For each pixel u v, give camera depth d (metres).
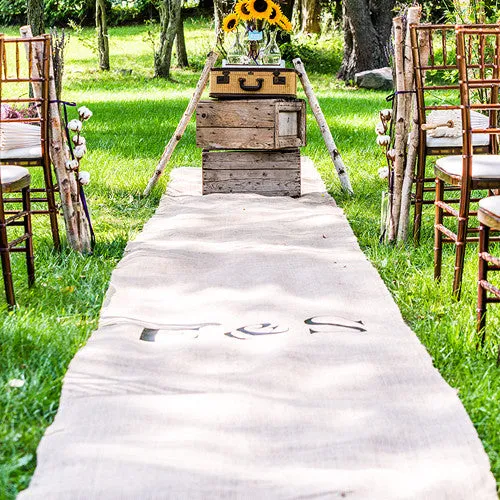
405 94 6.38
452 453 3.19
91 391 3.75
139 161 10.50
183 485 2.94
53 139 6.20
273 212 7.53
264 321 4.70
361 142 12.06
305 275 5.48
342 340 4.36
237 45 8.69
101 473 3.01
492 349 4.41
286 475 3.03
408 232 6.59
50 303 5.21
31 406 3.72
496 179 4.92
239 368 4.06
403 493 2.91
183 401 3.63
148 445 3.25
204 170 8.44
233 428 3.41
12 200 5.71
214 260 5.96
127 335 4.47
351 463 3.15
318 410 3.57
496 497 2.93
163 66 24.92
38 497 2.87
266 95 8.37
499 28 4.64
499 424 3.53
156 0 30.36
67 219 6.31
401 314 4.95
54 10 36.41
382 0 24.03
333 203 8.09
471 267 5.70
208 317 4.80
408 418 3.47
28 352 4.29
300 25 32.72
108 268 6.00
